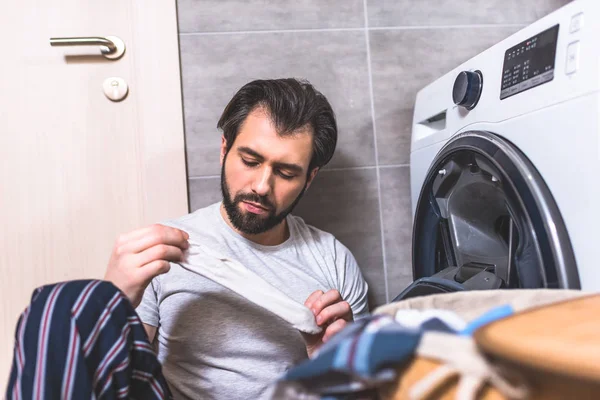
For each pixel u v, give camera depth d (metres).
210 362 0.98
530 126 0.82
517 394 0.39
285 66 1.35
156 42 1.28
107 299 0.69
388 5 1.39
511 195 0.82
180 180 1.28
